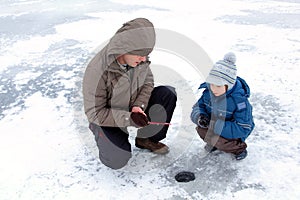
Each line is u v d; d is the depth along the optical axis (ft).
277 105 10.37
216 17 20.99
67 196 7.20
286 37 16.52
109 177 7.73
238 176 7.50
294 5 24.57
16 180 7.75
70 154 8.63
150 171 7.88
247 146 8.48
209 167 7.87
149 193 7.17
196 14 22.00
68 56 15.52
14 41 18.21
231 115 7.61
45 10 25.75
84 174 7.86
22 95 12.08
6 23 22.26
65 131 9.68
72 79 13.12
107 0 28.78
